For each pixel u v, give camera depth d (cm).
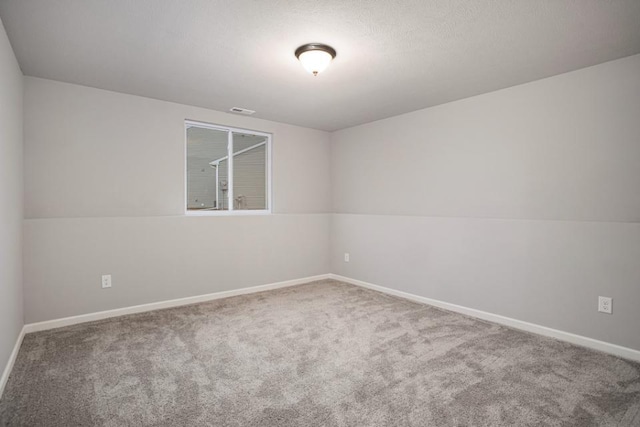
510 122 317
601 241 258
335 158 509
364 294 420
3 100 208
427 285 379
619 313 249
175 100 362
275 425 169
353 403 187
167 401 189
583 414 178
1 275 201
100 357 242
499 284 318
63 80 304
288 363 235
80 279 314
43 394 194
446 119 369
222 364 233
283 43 234
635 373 221
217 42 233
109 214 334
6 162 218
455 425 169
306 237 483
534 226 295
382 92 334
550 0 183
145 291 349
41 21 205
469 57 254
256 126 437
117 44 236
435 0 183
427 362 236
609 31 215
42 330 294
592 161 269
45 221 297
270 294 420
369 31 217
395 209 423
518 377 215
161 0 183
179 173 376
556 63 264
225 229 406
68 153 312
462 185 354
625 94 253
